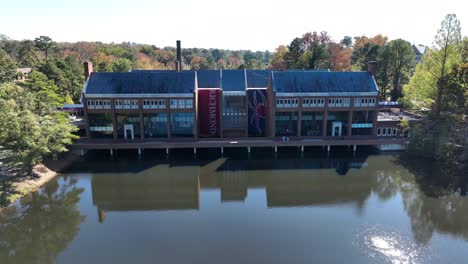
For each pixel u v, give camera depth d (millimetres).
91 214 42250
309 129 68188
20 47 133000
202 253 32688
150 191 49875
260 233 36531
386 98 104938
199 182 53188
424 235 36031
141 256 32344
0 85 59781
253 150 67188
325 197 46969
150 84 65812
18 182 48719
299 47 119938
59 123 53938
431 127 60750
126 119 65562
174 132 67375
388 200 45562
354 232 36656
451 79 57844
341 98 65438
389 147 66312
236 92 69438
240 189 50344
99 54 169875
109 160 62031
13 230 38438
